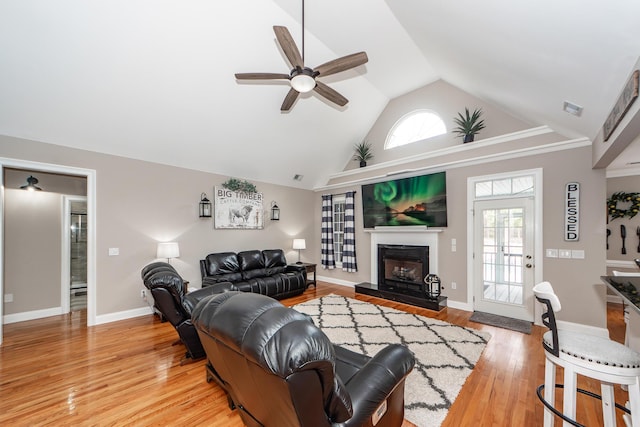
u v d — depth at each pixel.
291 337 0.89
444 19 2.21
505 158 3.74
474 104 4.21
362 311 3.98
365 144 5.78
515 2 1.44
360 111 5.19
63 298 4.09
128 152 3.83
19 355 2.68
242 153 4.79
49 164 3.26
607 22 1.23
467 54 2.62
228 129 4.18
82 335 3.19
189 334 2.46
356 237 5.78
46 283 3.96
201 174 4.74
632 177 4.37
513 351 2.69
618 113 1.82
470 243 4.06
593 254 3.09
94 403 1.94
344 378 1.60
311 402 0.93
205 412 1.86
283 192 6.11
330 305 4.30
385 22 3.18
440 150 4.41
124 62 2.84
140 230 4.00
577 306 3.17
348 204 5.80
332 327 3.33
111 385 2.17
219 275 4.51
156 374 2.33
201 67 3.20
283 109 3.19
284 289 4.79
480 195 4.00
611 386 1.40
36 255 3.89
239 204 5.26
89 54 2.66
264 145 4.81
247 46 3.19
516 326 3.33
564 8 1.29
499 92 3.10
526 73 2.22
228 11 2.80
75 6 2.32
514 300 3.65
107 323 3.62
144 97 3.24
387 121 5.42
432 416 1.77
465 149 4.16
